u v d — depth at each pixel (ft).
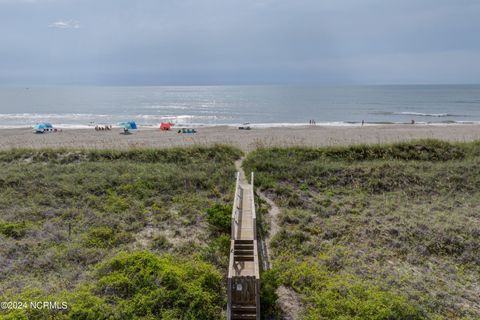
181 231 40.75
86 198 48.26
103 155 70.08
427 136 116.78
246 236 35.63
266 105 340.59
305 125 175.73
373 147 69.97
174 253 35.78
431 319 26.94
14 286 29.19
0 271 31.40
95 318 25.38
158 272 30.17
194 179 55.93
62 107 338.75
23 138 121.49
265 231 40.93
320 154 68.80
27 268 32.22
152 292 27.96
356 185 55.36
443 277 32.99
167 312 26.63
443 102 341.00
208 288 29.58
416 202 49.73
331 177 58.08
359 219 43.75
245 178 58.90
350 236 39.91
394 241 38.34
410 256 35.81
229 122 209.56
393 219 43.55
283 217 43.93
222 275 32.01
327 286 30.30
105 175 56.03
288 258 35.45
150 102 408.67
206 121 217.36
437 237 38.58
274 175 58.54
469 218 43.83
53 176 55.77
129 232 40.37
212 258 34.37
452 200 49.83
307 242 38.73
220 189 53.88
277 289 30.68
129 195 49.85
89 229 39.91
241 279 27.32
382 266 34.32
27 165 63.31
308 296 29.73
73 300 26.81
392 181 55.72
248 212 42.88
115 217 43.34
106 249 36.11
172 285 29.01
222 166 64.44
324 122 198.08
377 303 27.30
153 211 45.60
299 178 58.34
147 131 147.13
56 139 118.62
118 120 223.10
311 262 34.83
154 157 69.41
